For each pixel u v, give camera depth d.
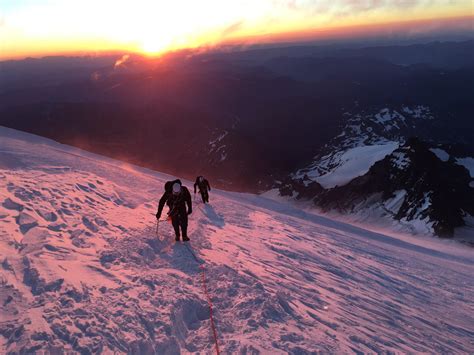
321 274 9.28
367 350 5.36
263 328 5.18
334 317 6.42
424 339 6.88
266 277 7.46
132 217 9.82
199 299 5.71
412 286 11.30
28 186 9.97
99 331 4.36
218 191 29.75
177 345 4.57
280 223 16.25
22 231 6.94
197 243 8.61
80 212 8.85
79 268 5.86
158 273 6.36
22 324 4.19
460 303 10.66
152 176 21.47
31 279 5.17
